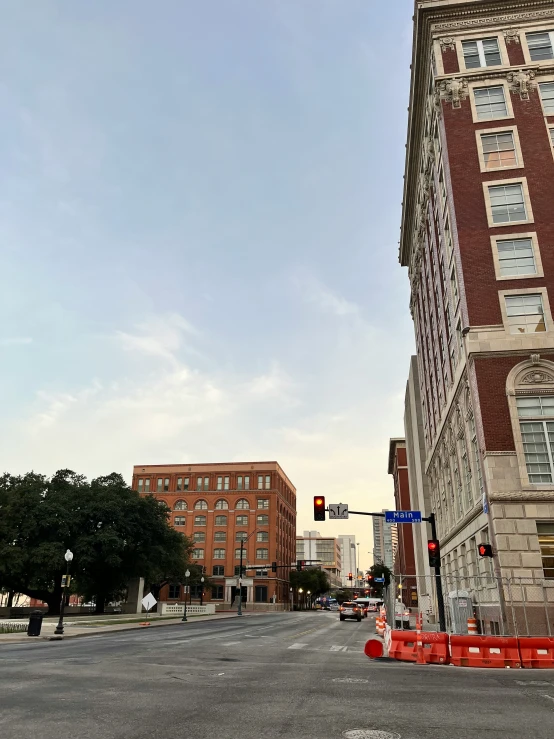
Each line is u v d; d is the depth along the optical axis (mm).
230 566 102750
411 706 8906
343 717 7965
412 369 58906
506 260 28594
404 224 51438
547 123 31016
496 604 23453
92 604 75375
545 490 23734
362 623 47906
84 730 6957
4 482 55594
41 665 13781
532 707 8922
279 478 111438
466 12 34344
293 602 119688
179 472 110812
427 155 38875
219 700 9266
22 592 57375
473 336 27031
